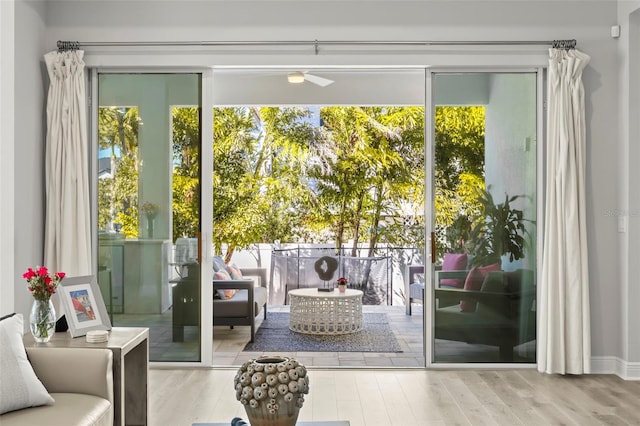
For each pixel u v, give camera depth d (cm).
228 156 1015
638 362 466
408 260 996
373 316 785
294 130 1020
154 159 506
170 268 505
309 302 666
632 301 467
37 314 306
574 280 468
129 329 340
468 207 501
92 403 273
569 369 469
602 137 484
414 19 485
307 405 400
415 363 526
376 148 1019
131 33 488
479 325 498
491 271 499
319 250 987
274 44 487
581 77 481
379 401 408
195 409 388
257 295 673
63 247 477
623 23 475
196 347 503
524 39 484
